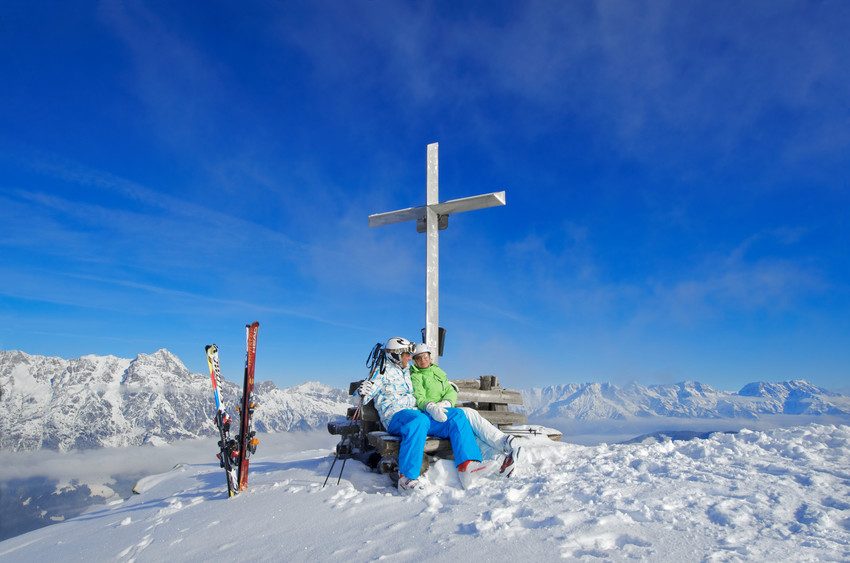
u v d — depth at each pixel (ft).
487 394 25.84
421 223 32.27
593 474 16.78
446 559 10.81
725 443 19.69
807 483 13.69
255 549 13.98
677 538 10.50
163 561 14.65
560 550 10.39
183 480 27.68
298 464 25.96
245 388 21.81
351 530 14.06
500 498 14.96
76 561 16.49
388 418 20.10
